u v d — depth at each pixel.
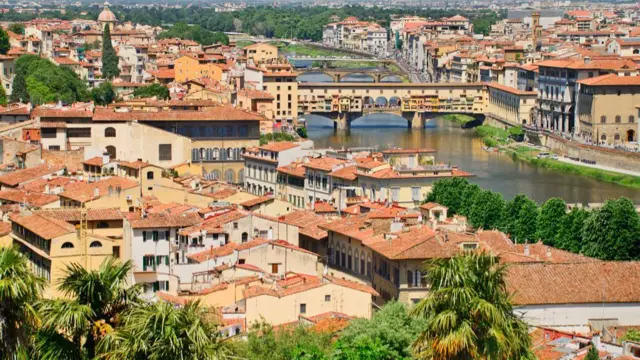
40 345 127.19
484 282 135.62
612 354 184.00
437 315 133.00
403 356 167.75
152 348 124.81
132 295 134.12
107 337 126.19
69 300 132.00
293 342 181.88
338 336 188.25
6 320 122.50
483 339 132.50
